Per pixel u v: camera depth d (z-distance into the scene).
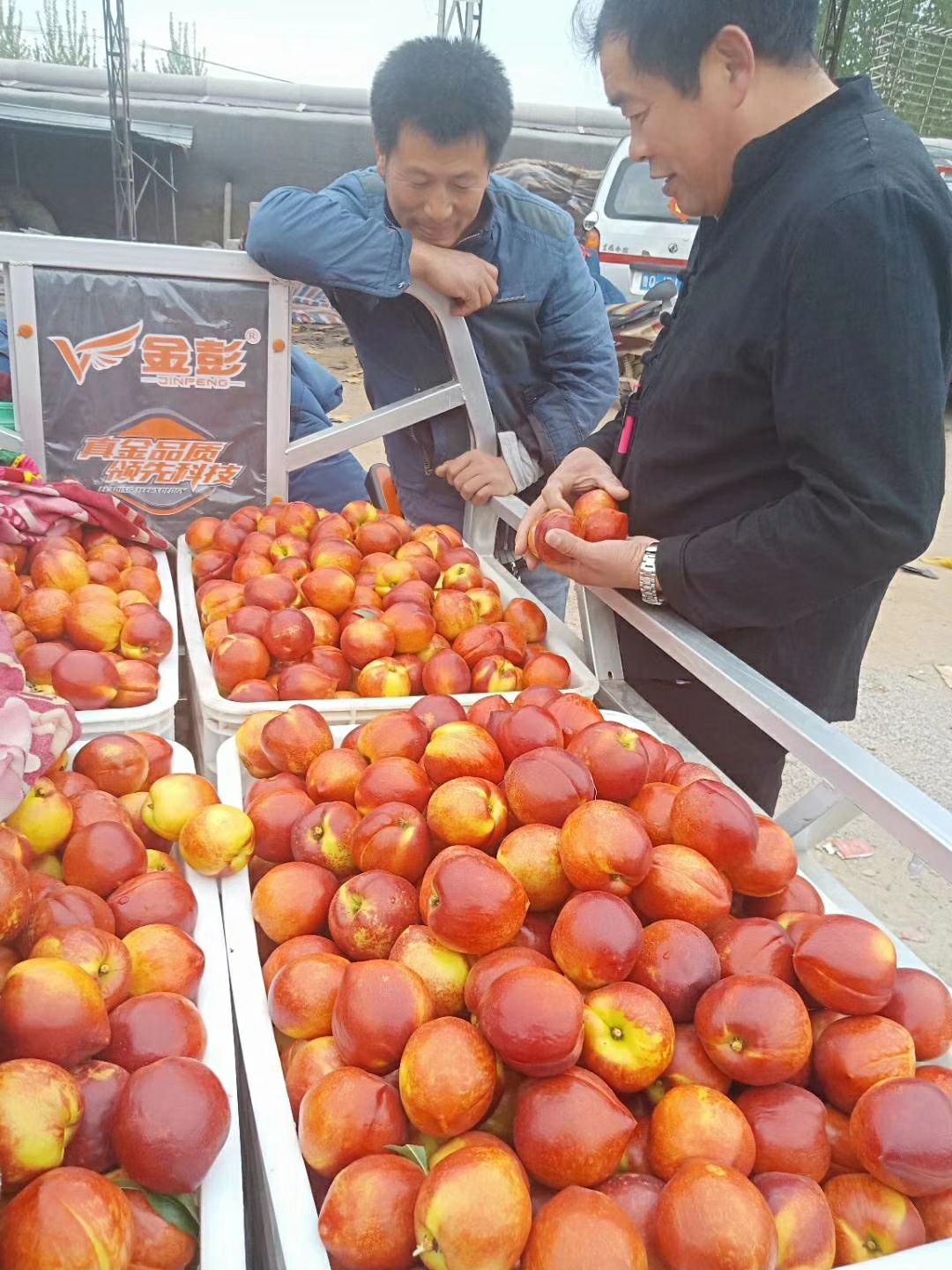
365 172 2.78
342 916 1.20
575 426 2.90
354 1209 0.87
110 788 1.47
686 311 1.87
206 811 1.35
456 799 1.25
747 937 1.14
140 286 2.32
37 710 1.36
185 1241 0.91
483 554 2.75
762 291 1.63
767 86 1.60
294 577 2.23
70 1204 0.81
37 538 2.14
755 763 2.21
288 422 2.55
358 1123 0.95
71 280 2.28
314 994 1.11
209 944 1.25
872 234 1.46
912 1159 0.91
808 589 1.63
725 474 1.86
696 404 1.82
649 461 1.98
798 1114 0.99
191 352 2.41
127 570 2.23
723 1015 1.01
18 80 18.16
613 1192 0.92
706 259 1.80
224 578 2.39
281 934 1.27
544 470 2.90
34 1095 0.87
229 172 18.34
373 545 2.39
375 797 1.35
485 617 2.22
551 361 2.96
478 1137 0.95
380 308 2.80
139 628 1.89
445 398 2.61
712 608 1.70
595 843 1.12
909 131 1.58
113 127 16.30
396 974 1.05
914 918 3.55
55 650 1.81
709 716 2.19
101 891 1.24
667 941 1.10
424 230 2.56
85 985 0.98
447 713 1.61
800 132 1.60
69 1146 0.93
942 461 1.55
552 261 2.83
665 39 1.56
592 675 2.01
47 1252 0.78
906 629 6.09
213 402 2.47
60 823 1.28
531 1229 0.86
